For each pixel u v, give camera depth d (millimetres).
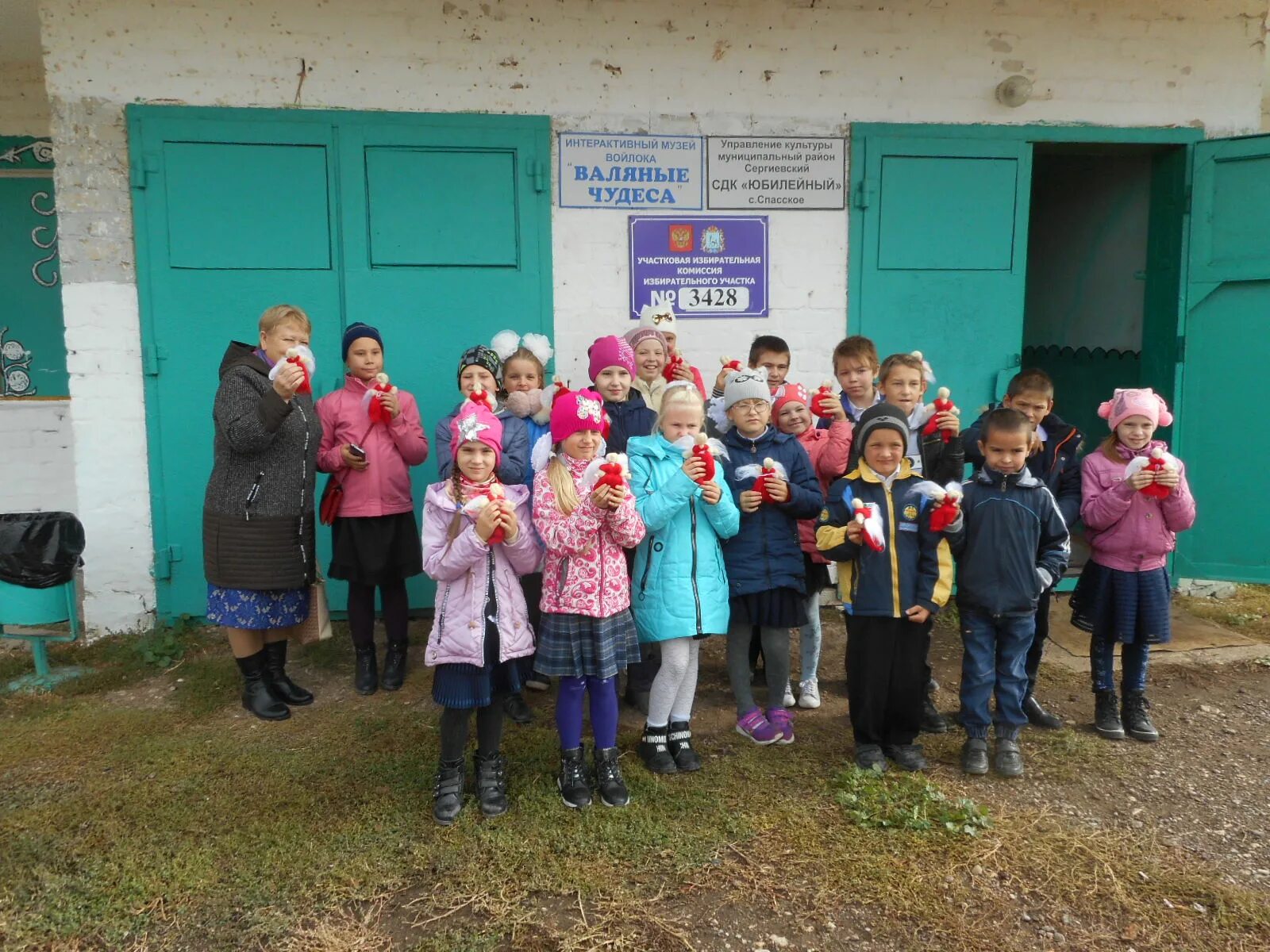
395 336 4793
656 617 3137
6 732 3570
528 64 4758
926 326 5246
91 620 4672
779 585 3336
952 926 2408
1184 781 3221
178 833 2828
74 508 5969
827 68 4996
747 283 5062
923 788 3074
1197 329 5367
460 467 2889
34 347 6133
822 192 5059
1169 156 5453
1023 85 5035
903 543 3172
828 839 2785
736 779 3168
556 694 3963
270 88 4574
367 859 2672
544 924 2395
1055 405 7016
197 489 4688
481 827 2830
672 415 3189
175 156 4512
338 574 3928
